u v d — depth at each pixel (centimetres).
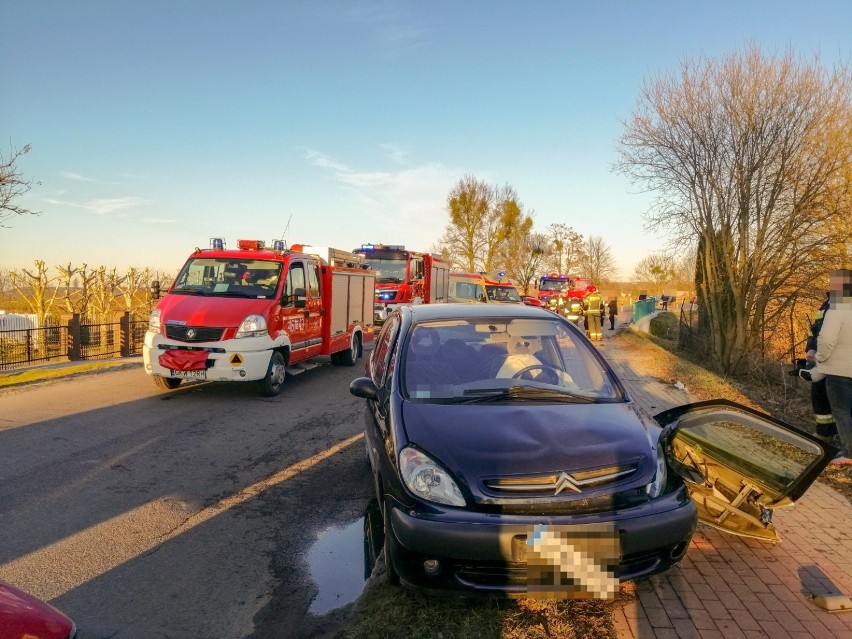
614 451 346
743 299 1264
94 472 588
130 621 339
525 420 370
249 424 785
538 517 314
